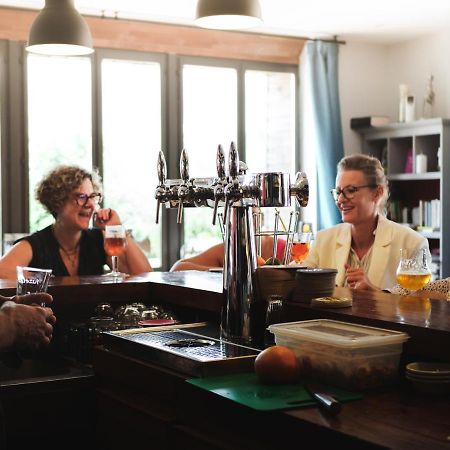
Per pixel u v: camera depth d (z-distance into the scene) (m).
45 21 3.87
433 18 6.60
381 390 1.52
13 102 6.15
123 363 1.87
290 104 7.42
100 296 2.47
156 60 6.72
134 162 6.72
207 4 3.52
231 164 1.85
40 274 2.08
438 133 6.61
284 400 1.42
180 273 2.91
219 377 1.62
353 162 3.11
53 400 2.06
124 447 1.84
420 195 7.29
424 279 2.30
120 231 3.08
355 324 1.67
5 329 1.85
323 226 7.19
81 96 6.47
